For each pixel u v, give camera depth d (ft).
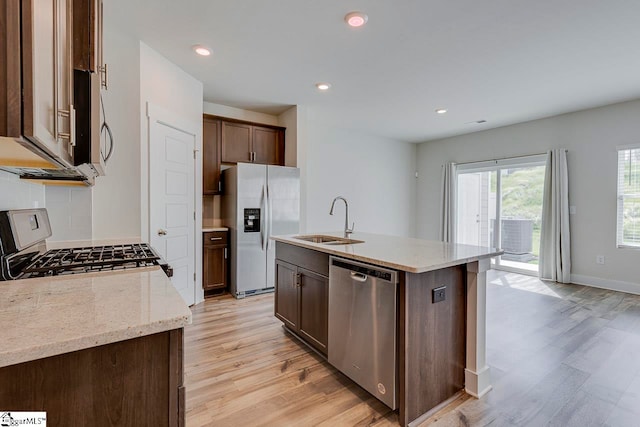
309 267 7.88
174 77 10.19
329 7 7.18
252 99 13.44
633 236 13.41
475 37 8.42
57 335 2.17
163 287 3.41
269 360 7.54
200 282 11.86
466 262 5.83
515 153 17.21
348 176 19.15
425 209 22.25
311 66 10.25
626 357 7.73
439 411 5.79
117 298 3.02
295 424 5.36
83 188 7.61
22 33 2.03
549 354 7.90
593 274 14.39
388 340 5.47
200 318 10.28
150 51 9.16
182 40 8.73
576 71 10.52
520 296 12.86
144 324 2.42
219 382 6.58
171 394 2.61
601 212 14.15
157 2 7.02
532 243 16.80
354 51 9.23
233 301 12.12
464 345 6.39
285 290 9.07
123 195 8.45
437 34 8.28
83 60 3.71
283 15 7.48
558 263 15.15
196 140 11.42
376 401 6.02
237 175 12.43
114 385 2.43
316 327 7.64
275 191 13.30
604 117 14.05
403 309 5.27
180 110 10.51
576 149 14.89
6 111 2.00
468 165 19.54
